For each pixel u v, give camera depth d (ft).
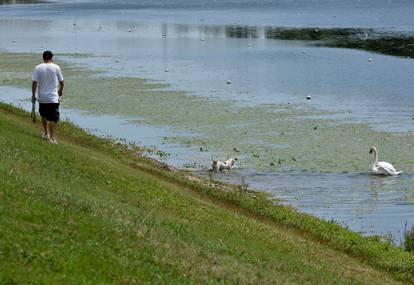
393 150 264.11
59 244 92.79
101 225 105.60
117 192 151.33
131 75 457.68
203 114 326.65
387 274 143.84
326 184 225.76
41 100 183.11
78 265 88.07
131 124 306.55
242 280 104.42
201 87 406.82
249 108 341.00
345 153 260.01
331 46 622.54
